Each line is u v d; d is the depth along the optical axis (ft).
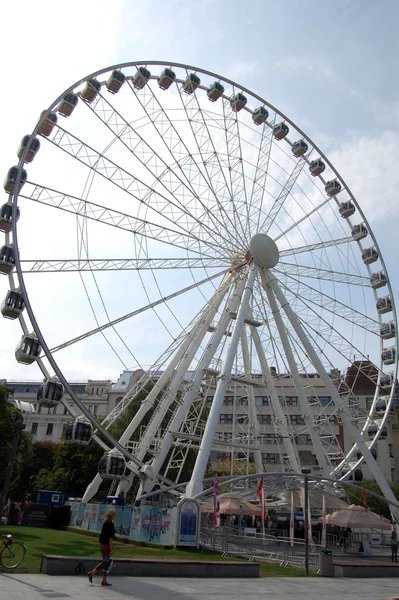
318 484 110.32
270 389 123.34
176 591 45.55
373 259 144.97
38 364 98.94
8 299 96.53
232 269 127.24
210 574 58.49
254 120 138.92
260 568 71.36
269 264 123.85
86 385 323.98
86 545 78.48
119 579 49.88
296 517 133.49
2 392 150.30
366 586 61.16
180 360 121.60
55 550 68.44
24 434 221.05
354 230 146.20
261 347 125.39
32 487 220.43
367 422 134.82
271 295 124.57
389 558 107.34
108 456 99.09
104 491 178.70
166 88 128.06
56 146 104.17
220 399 102.63
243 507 98.48
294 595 49.32
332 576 70.33
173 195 115.34
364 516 97.40
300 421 256.11
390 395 133.39
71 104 111.65
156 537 85.05
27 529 106.22
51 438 304.91
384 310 142.92
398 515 110.93
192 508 84.69
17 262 95.30
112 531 46.57
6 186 102.83
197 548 83.20
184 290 116.57
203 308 122.83
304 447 250.98
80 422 95.66
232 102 136.26
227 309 119.55
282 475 94.27
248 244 125.29
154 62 123.34
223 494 102.73
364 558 102.06
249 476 92.07
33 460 234.17
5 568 48.75
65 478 178.19
